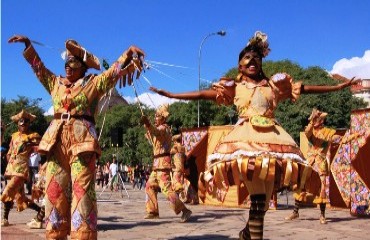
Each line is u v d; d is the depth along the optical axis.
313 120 9.81
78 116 5.29
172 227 8.59
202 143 15.12
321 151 9.84
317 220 10.29
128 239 7.04
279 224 9.41
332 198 13.42
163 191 9.68
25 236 7.20
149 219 10.01
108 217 10.35
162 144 9.99
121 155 40.56
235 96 5.32
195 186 15.05
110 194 21.14
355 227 9.02
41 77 5.57
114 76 5.37
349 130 12.22
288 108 35.91
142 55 5.44
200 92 5.39
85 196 5.02
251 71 5.36
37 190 8.58
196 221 9.71
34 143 8.82
